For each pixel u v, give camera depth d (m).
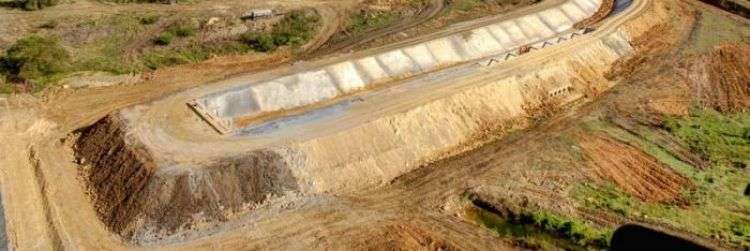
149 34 52.84
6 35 50.25
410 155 40.59
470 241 34.38
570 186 39.03
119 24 53.59
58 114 42.28
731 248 34.44
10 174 36.53
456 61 52.56
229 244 32.59
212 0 59.09
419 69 50.16
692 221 36.62
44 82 44.94
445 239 34.31
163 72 48.53
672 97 50.81
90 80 46.00
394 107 42.84
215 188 34.62
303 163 37.16
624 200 38.12
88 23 53.22
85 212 34.28
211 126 39.72
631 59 57.12
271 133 39.22
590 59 54.44
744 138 45.88
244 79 44.81
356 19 58.78
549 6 63.31
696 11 67.31
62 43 50.00
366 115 41.72
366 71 47.81
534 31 59.19
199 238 32.78
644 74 54.44
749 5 67.81
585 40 56.41
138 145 36.88
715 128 47.00
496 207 36.88
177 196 33.88
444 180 38.97
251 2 59.31
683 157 42.94
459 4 63.03
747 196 39.25
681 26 63.66
